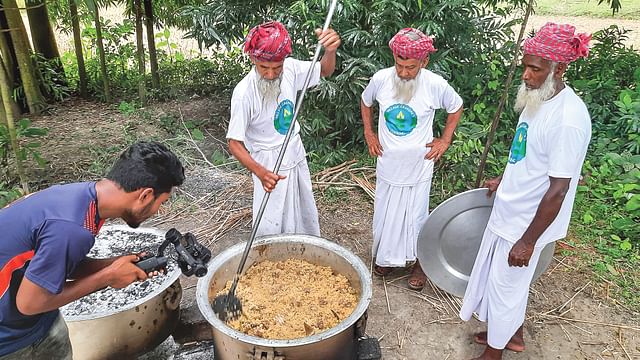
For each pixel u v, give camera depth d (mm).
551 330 3076
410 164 3070
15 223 1627
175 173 1730
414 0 4426
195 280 3416
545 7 11516
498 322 2592
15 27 5488
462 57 5105
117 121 5891
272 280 2701
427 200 3254
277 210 3070
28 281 1583
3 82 3932
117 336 2387
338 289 2631
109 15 9805
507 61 5367
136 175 1652
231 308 2465
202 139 5328
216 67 7016
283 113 2920
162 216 4137
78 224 1621
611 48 6203
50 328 1946
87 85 6695
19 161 4117
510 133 5070
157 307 2482
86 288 1740
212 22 5016
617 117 5242
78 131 5621
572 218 4145
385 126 3070
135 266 1848
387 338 3016
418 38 2760
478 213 2889
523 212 2359
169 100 6535
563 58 2066
